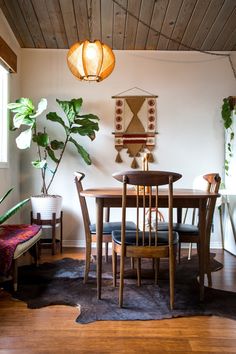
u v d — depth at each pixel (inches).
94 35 142.3
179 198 87.4
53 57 156.3
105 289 96.3
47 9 124.2
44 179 148.2
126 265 123.0
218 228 157.1
